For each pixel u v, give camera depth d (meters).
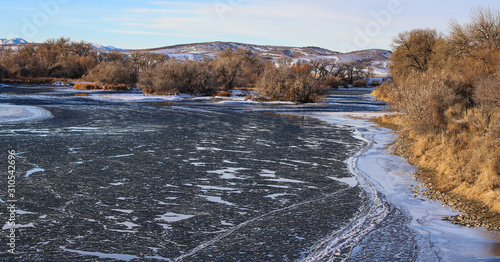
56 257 6.10
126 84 75.38
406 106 20.36
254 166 13.05
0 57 107.62
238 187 10.45
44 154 14.09
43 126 21.94
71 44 128.50
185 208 8.67
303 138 19.91
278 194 9.91
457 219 8.10
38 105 36.03
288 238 7.04
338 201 9.37
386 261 6.10
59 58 113.50
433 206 9.01
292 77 53.66
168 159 13.78
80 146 15.84
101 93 59.03
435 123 17.70
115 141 17.30
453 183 10.59
